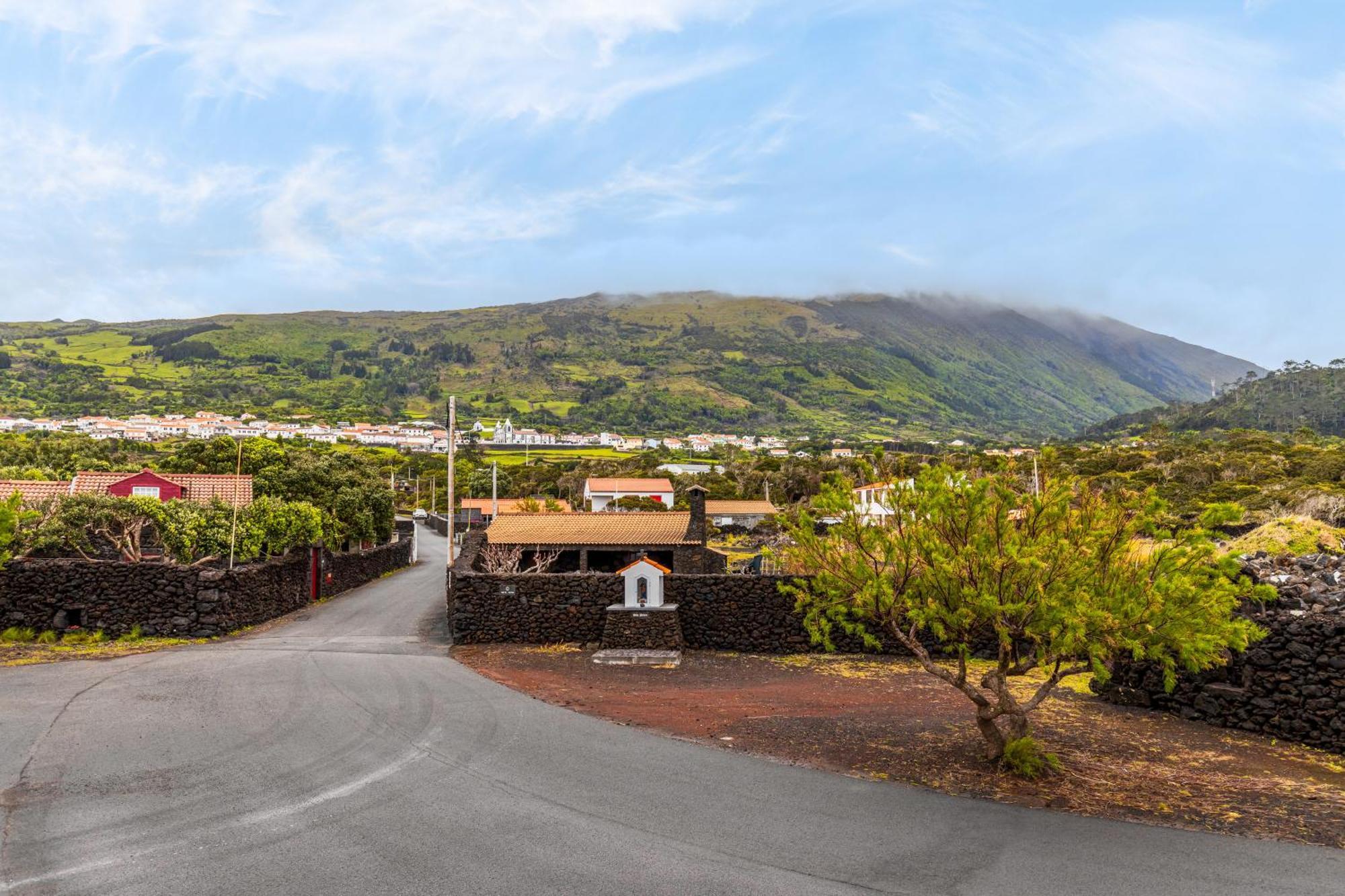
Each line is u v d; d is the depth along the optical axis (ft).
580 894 23.09
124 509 73.92
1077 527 33.86
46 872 24.14
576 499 302.86
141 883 23.50
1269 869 25.25
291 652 61.21
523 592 66.90
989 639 61.98
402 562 147.02
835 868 25.08
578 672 55.77
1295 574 45.27
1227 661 44.21
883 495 39.14
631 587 63.31
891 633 62.80
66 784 31.48
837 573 36.65
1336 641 39.22
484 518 242.99
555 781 32.68
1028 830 28.30
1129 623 31.32
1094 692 51.24
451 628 73.15
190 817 28.43
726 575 65.36
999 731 36.27
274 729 39.37
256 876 24.00
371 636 70.74
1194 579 31.81
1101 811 30.32
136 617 67.67
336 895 22.90
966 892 23.59
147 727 39.40
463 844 26.45
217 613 68.69
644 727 41.42
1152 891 23.71
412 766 34.22
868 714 45.03
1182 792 32.63
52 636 65.05
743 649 64.23
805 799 31.17
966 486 34.88
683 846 26.55
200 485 123.24
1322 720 39.52
